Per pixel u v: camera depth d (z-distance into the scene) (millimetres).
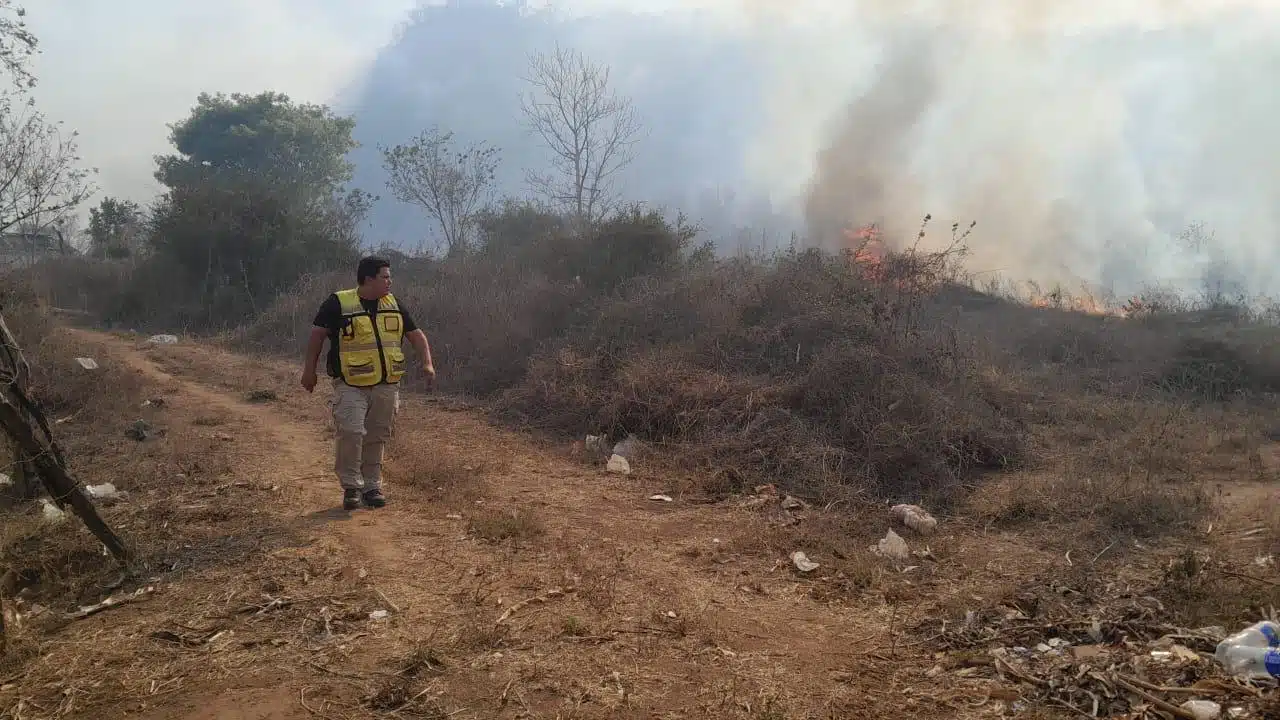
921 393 7328
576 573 4461
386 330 5543
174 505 5410
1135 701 3010
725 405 7781
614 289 12586
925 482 6410
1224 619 3705
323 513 5359
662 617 3938
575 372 9195
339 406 5402
